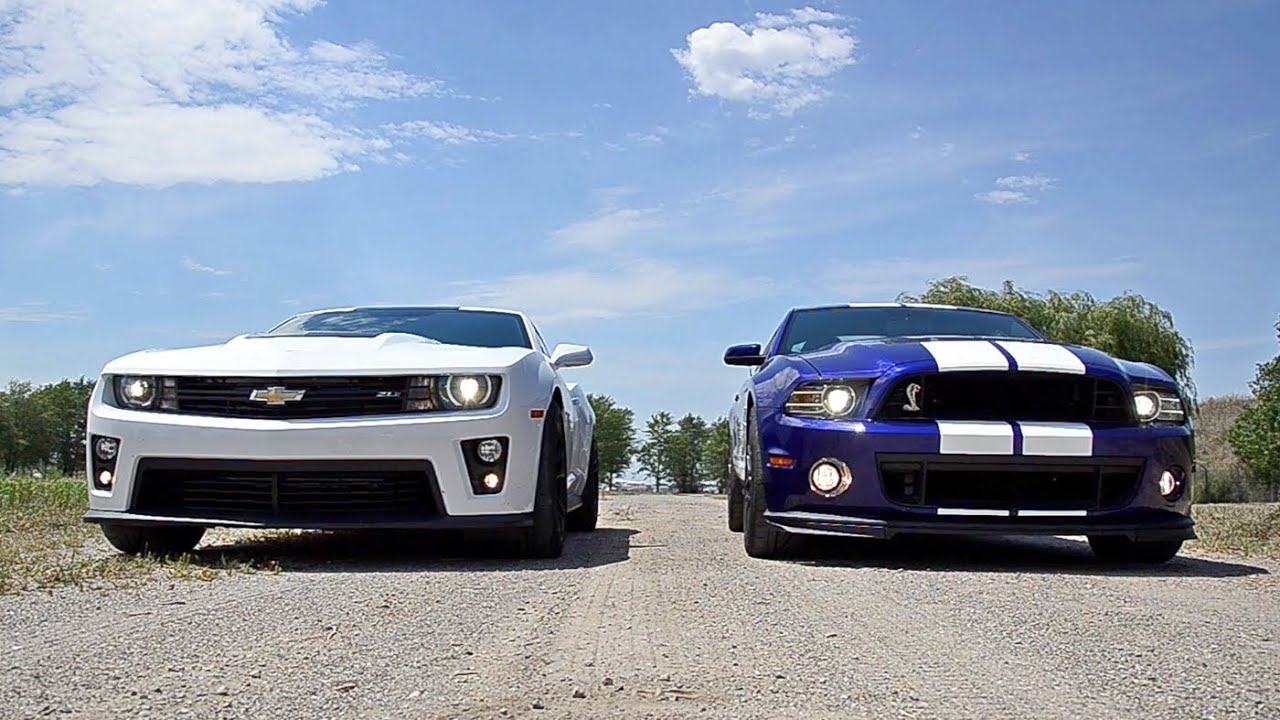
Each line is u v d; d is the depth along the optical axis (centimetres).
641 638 296
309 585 396
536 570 454
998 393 472
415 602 357
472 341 586
